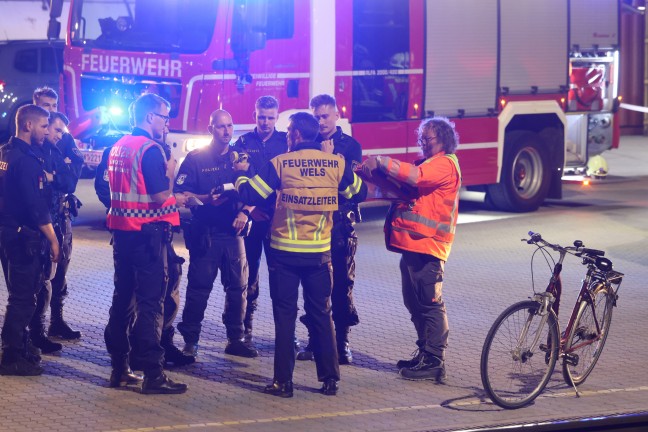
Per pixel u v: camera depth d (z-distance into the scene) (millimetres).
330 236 9164
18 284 9367
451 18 18266
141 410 8523
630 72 35531
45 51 25125
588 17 20688
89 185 22281
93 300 12445
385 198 9586
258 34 15805
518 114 19391
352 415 8516
